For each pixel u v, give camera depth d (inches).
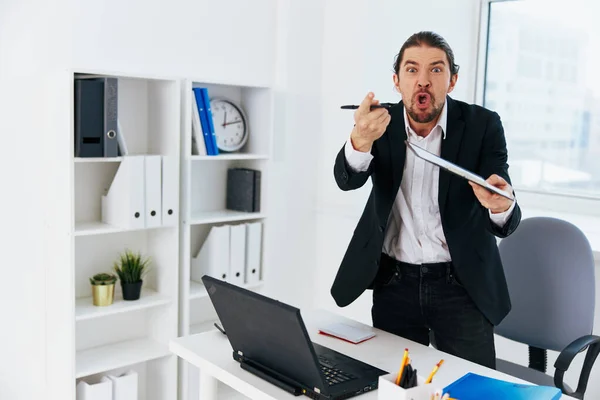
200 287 131.0
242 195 136.0
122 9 119.3
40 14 111.3
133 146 124.2
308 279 155.3
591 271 94.2
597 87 133.2
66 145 106.0
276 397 65.0
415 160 85.0
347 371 69.7
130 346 125.2
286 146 145.9
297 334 61.4
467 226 84.3
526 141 145.3
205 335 83.4
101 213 122.0
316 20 147.6
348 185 82.3
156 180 116.4
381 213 85.4
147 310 129.9
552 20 138.1
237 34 137.0
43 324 116.0
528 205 144.9
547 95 140.8
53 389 115.3
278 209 146.5
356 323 88.0
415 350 78.8
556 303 95.7
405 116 86.0
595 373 118.1
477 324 85.9
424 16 143.7
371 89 142.4
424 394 58.9
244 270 135.1
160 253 125.5
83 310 113.3
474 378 68.2
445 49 81.1
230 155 128.8
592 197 134.7
